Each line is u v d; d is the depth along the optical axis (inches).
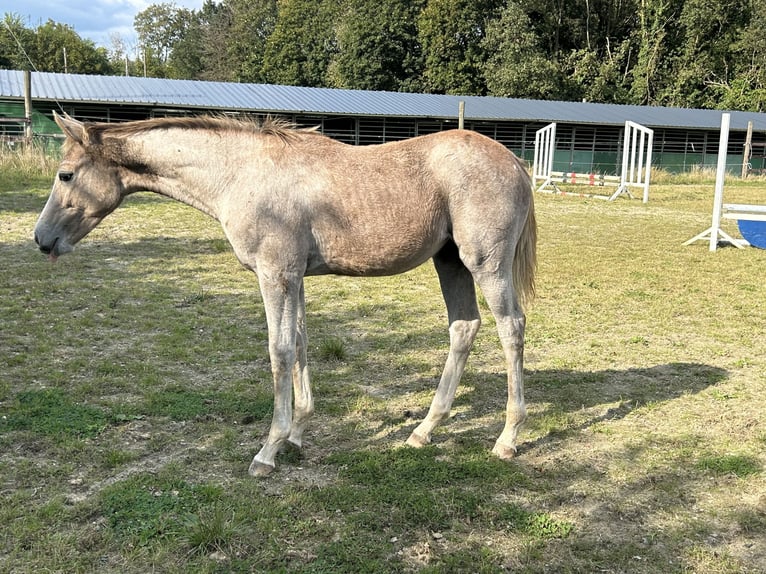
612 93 1846.7
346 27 1792.6
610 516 130.0
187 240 415.5
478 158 139.9
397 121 1157.7
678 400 192.1
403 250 140.6
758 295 323.6
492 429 170.4
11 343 219.9
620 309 295.3
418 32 1788.9
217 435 159.6
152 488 133.0
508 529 123.4
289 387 141.9
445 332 254.8
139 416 167.2
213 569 109.0
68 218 145.3
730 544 121.7
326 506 128.5
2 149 704.4
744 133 1355.8
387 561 112.9
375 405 182.7
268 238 135.3
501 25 1679.4
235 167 138.3
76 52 1920.5
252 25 2340.1
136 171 145.1
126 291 292.0
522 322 148.6
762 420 177.0
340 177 137.6
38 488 132.2
